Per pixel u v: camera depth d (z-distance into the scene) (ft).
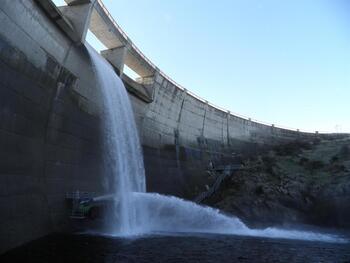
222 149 172.45
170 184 128.16
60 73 71.77
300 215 122.83
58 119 70.44
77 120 78.18
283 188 132.46
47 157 65.16
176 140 141.90
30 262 41.45
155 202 95.81
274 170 150.61
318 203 125.08
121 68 103.65
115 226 76.64
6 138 52.26
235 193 134.72
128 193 90.33
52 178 65.87
